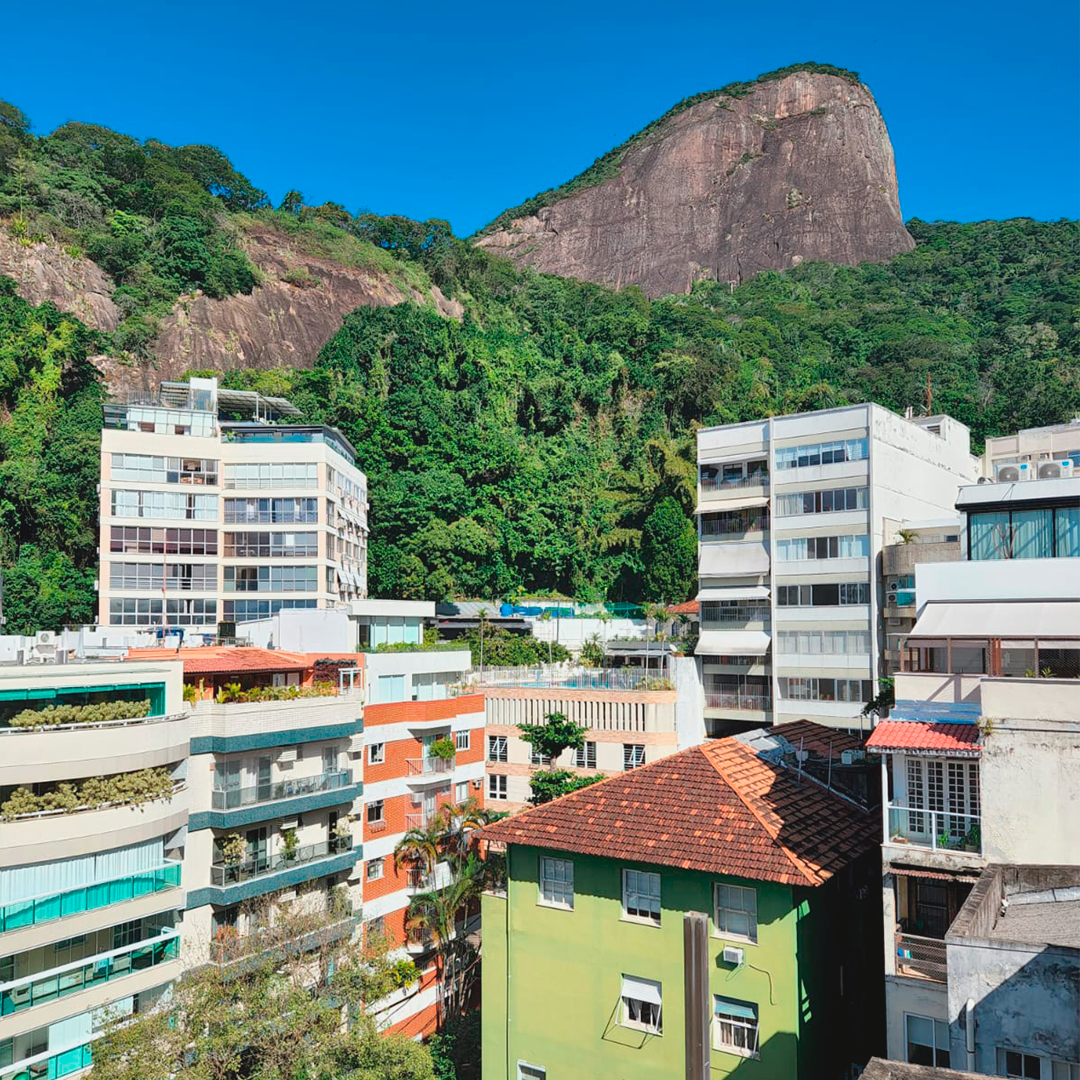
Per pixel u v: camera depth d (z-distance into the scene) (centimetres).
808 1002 2381
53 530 7750
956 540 5688
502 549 9519
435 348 10762
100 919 2781
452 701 4472
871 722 5494
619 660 6869
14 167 10950
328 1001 2878
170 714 3098
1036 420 11038
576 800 2852
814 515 5884
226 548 7069
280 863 3359
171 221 11550
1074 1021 1535
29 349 8431
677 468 9356
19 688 2734
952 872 2116
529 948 2783
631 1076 2559
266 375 10375
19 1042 2594
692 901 2491
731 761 2900
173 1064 2511
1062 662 2383
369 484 9281
